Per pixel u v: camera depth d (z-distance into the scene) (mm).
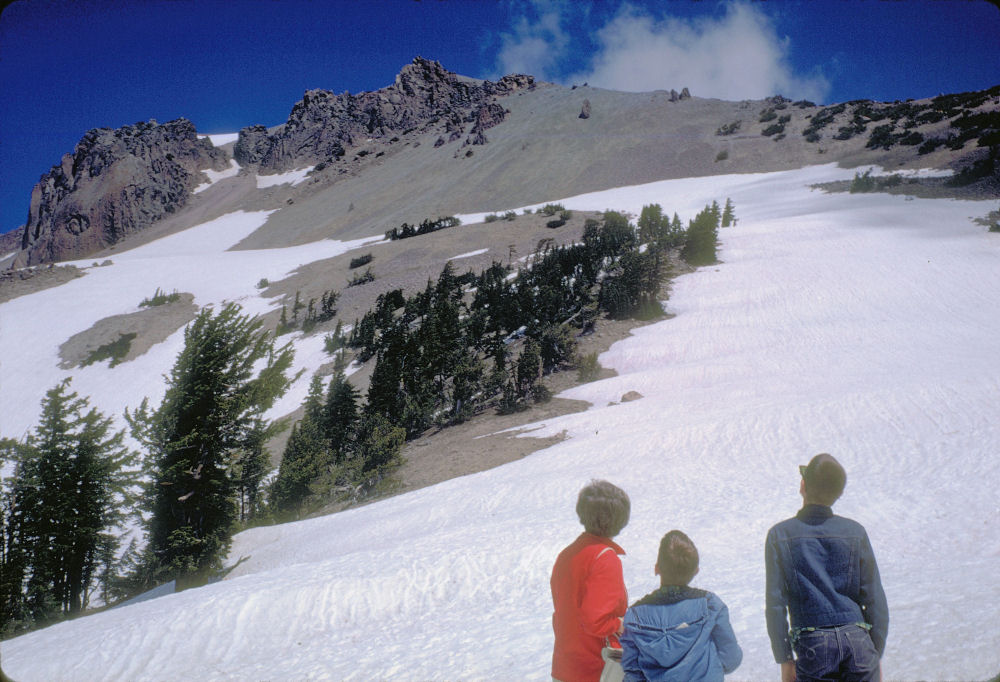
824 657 3738
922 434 20969
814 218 91625
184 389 29578
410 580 12781
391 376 54750
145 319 109688
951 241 71188
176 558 27812
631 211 132625
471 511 22578
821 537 3922
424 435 48969
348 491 39406
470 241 127000
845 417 24375
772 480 19625
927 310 51969
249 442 31594
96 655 10398
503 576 12711
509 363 57625
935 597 7348
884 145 146125
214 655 10328
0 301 125562
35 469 31031
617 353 54562
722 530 14609
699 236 76250
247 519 41406
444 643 9273
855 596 3889
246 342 31812
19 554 29844
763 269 69938
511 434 39188
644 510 17094
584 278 70750
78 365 97125
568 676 3832
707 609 3664
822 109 196750
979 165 105125
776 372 40938
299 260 145750
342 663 9047
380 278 114188
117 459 31953
